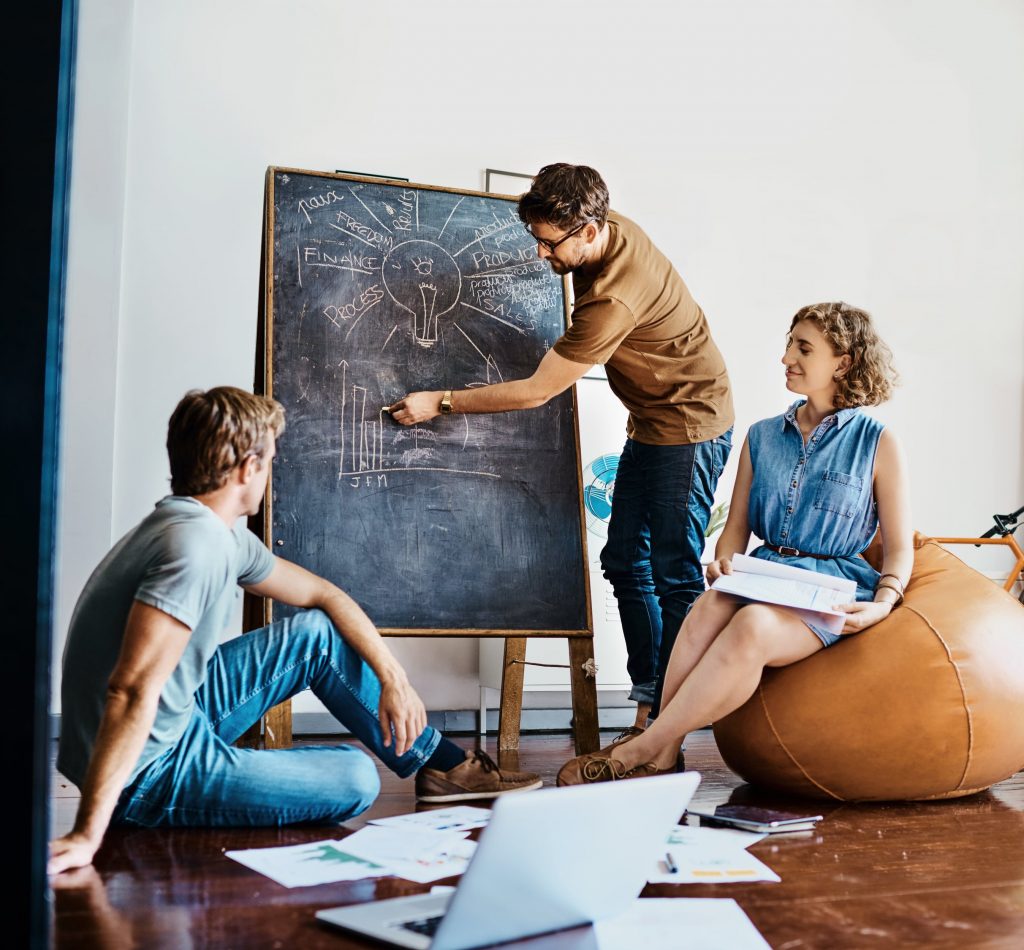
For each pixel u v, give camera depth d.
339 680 2.15
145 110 3.62
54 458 0.92
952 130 4.80
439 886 1.56
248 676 2.10
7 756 0.88
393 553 2.98
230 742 2.13
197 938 1.32
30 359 0.91
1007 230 4.86
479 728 3.78
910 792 2.43
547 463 3.21
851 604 2.46
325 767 2.02
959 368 4.70
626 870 1.35
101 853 1.80
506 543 3.10
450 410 3.01
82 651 1.81
